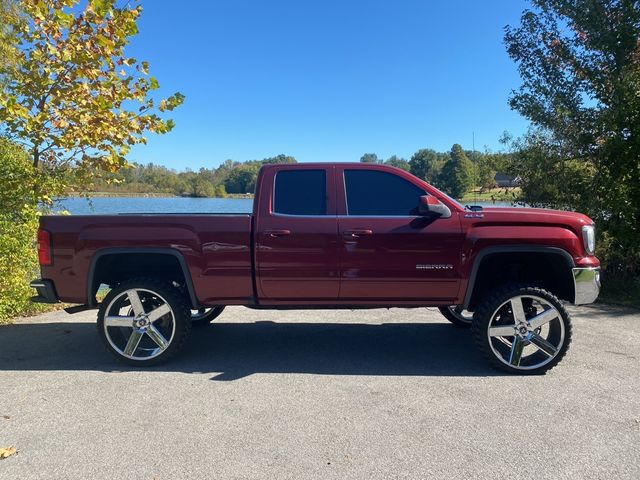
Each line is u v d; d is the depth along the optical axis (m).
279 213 4.81
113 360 5.04
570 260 4.61
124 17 7.33
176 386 4.31
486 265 5.05
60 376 4.57
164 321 4.93
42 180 7.36
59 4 7.20
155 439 3.34
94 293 4.94
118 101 7.54
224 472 2.94
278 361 5.01
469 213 4.73
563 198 9.13
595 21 8.62
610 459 3.07
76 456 3.12
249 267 4.77
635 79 8.34
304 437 3.37
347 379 4.48
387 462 3.05
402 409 3.81
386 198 4.85
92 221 4.80
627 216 8.21
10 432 3.45
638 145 8.02
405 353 5.27
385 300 4.81
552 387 4.25
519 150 9.78
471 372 4.66
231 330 6.25
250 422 3.60
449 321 6.60
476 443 3.27
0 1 7.46
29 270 6.92
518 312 4.58
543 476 2.89
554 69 9.19
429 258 4.68
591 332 5.95
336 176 4.89
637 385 4.27
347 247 4.70
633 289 8.23
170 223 4.78
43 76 7.11
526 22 9.29
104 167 7.77
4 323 6.54
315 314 7.11
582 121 9.04
